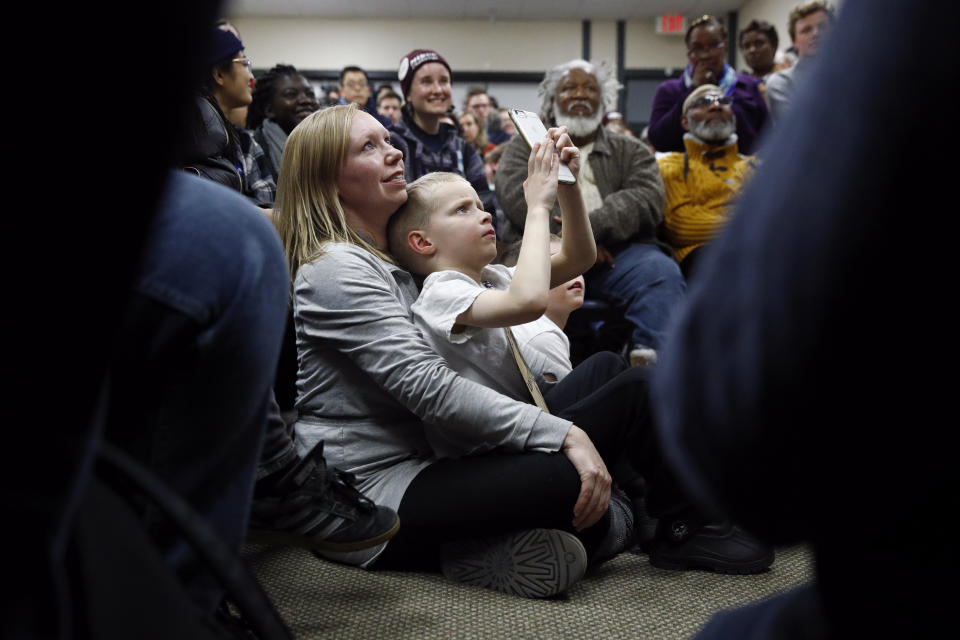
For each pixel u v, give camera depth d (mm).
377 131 1365
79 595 313
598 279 2455
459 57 8969
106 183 271
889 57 247
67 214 265
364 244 1352
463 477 1226
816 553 328
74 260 271
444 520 1217
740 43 4137
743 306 276
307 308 1274
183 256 501
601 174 2557
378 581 1267
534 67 9016
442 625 1104
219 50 2240
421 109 2967
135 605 330
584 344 2258
